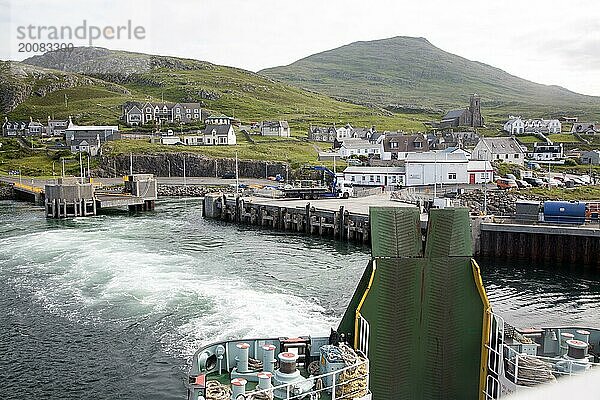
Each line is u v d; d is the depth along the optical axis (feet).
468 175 313.53
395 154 429.38
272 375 43.21
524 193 270.87
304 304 108.37
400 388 42.47
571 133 652.48
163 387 75.56
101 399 73.46
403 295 42.47
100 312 102.99
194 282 121.29
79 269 135.74
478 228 173.99
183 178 429.79
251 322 93.97
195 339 88.22
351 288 126.00
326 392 41.11
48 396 74.49
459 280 42.78
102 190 332.19
